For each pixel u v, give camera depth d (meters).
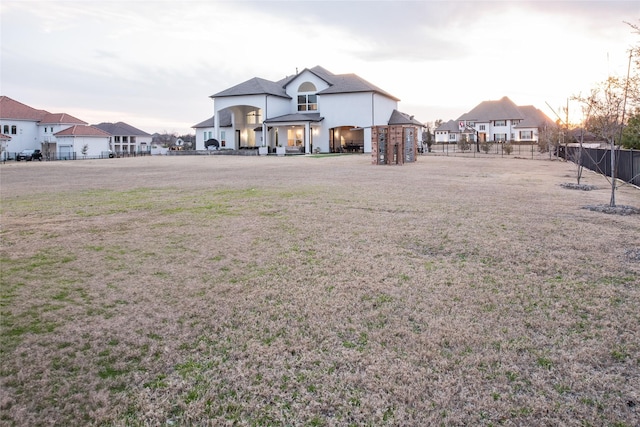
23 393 2.56
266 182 14.59
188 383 2.69
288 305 3.94
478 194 11.28
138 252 5.81
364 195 11.09
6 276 4.80
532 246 5.92
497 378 2.71
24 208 9.55
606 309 3.80
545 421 2.29
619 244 6.02
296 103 43.19
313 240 6.39
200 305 3.95
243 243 6.25
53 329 3.45
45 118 58.19
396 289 4.32
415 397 2.52
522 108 73.75
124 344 3.20
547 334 3.33
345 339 3.27
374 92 39.31
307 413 2.39
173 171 20.69
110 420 2.33
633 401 2.46
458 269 4.96
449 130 79.00
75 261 5.40
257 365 2.90
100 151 58.16
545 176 17.00
